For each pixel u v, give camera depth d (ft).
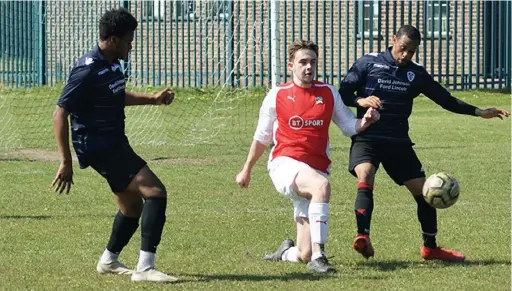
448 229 59.77
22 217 64.69
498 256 51.83
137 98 47.73
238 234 58.49
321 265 46.85
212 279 45.62
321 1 177.06
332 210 67.62
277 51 100.22
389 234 58.39
